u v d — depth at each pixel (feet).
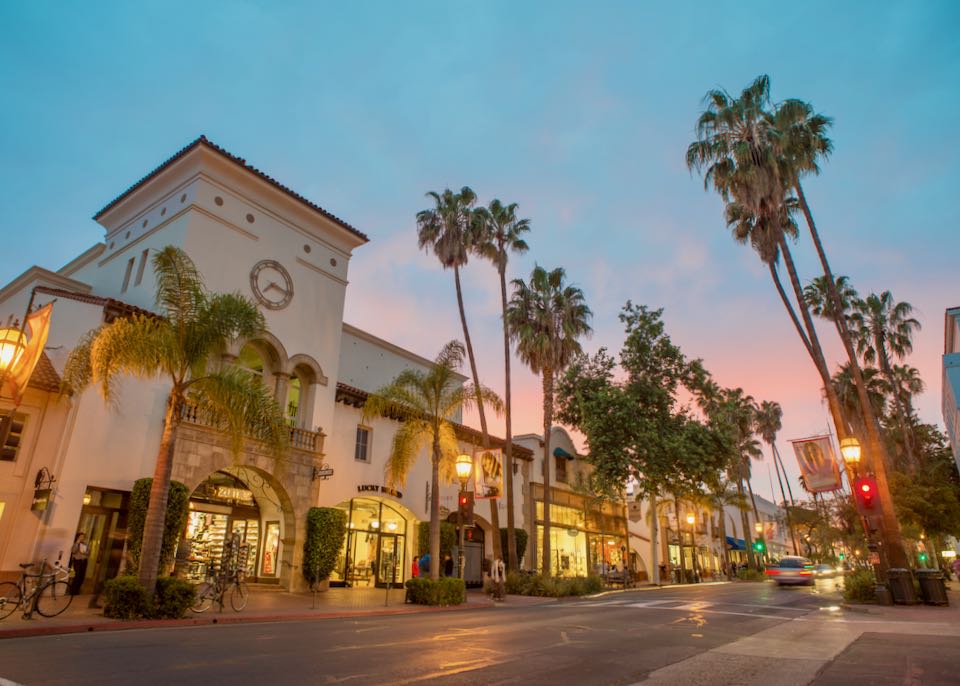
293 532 71.72
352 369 101.50
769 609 56.18
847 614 50.83
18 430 53.06
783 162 70.54
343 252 90.53
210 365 65.62
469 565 99.50
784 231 81.10
